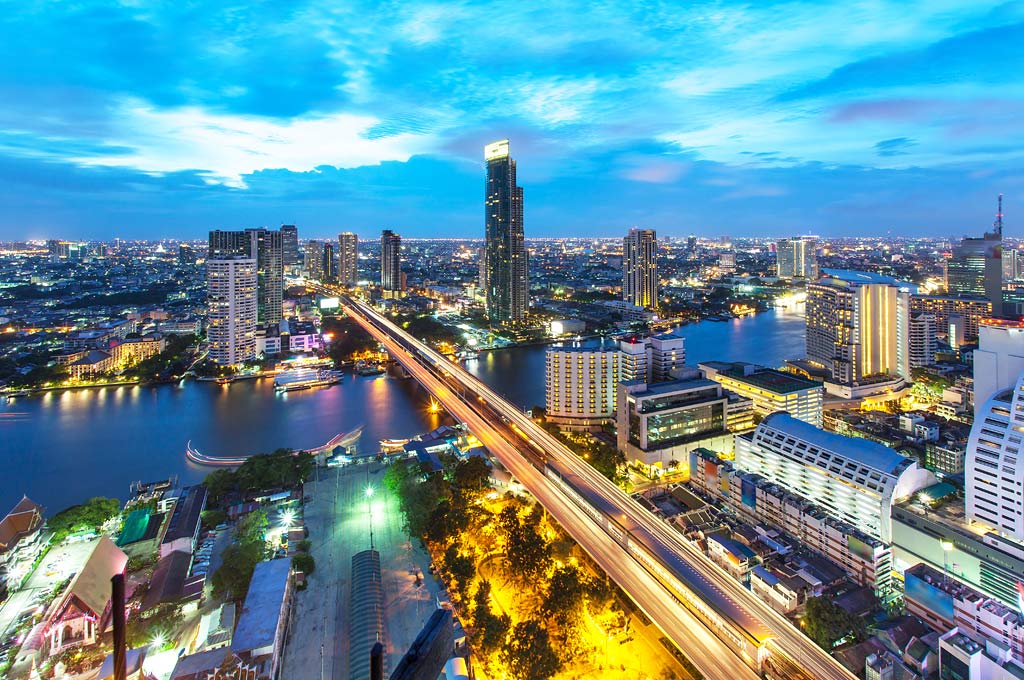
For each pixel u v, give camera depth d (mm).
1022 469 151000
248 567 162000
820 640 135375
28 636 144250
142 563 176875
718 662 123562
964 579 153875
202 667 123750
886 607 153750
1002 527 155250
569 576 151125
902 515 168375
